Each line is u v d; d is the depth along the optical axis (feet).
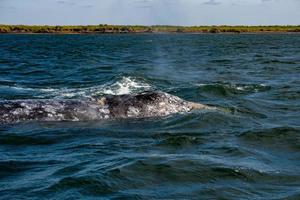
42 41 340.18
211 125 54.54
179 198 32.27
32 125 53.57
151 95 60.59
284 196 32.76
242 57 167.02
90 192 32.86
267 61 144.36
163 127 53.62
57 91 82.38
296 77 103.45
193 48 238.07
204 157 40.93
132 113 58.23
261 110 64.75
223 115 58.90
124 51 208.44
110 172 36.32
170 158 40.27
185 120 56.44
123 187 33.96
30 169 38.14
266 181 35.68
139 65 131.95
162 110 59.31
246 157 41.57
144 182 35.06
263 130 50.83
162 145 45.34
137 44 289.74
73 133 50.70
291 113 63.05
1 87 86.89
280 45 273.54
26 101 58.08
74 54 183.93
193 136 48.88
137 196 32.37
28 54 184.34
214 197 32.60
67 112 56.85
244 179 36.04
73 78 101.86
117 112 58.08
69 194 32.50
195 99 72.54
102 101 59.82
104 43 306.55
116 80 92.27
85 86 89.51
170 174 36.63
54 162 39.88
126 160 39.52
